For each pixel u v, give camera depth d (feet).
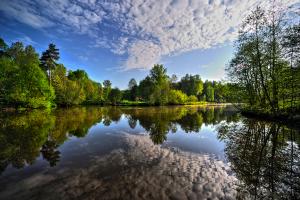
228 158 29.43
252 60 78.59
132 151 33.42
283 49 65.05
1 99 117.19
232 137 45.57
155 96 240.53
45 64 161.89
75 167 25.09
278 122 65.21
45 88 136.36
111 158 29.12
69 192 18.01
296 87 64.13
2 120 70.54
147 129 58.34
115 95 286.25
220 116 101.71
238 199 16.90
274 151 32.42
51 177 21.74
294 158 28.48
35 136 45.09
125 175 22.33
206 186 19.56
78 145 37.58
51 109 140.15
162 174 22.75
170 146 37.37
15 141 39.91
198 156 30.60
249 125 62.34
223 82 106.93
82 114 107.55
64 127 59.47
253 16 73.87
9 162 27.22
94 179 21.15
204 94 382.63
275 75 69.31
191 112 131.54
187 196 17.34
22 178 21.50
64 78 187.21
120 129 58.08
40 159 28.55
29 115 90.07
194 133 51.93
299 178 21.47
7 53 139.95
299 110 63.16
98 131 54.24
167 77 255.91
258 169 24.41
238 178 21.62
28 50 166.81
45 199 16.75
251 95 95.76
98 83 338.75
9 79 113.19
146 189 18.70
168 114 113.70
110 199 16.62
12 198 16.99
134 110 151.43
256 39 75.00
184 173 23.17
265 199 16.99
